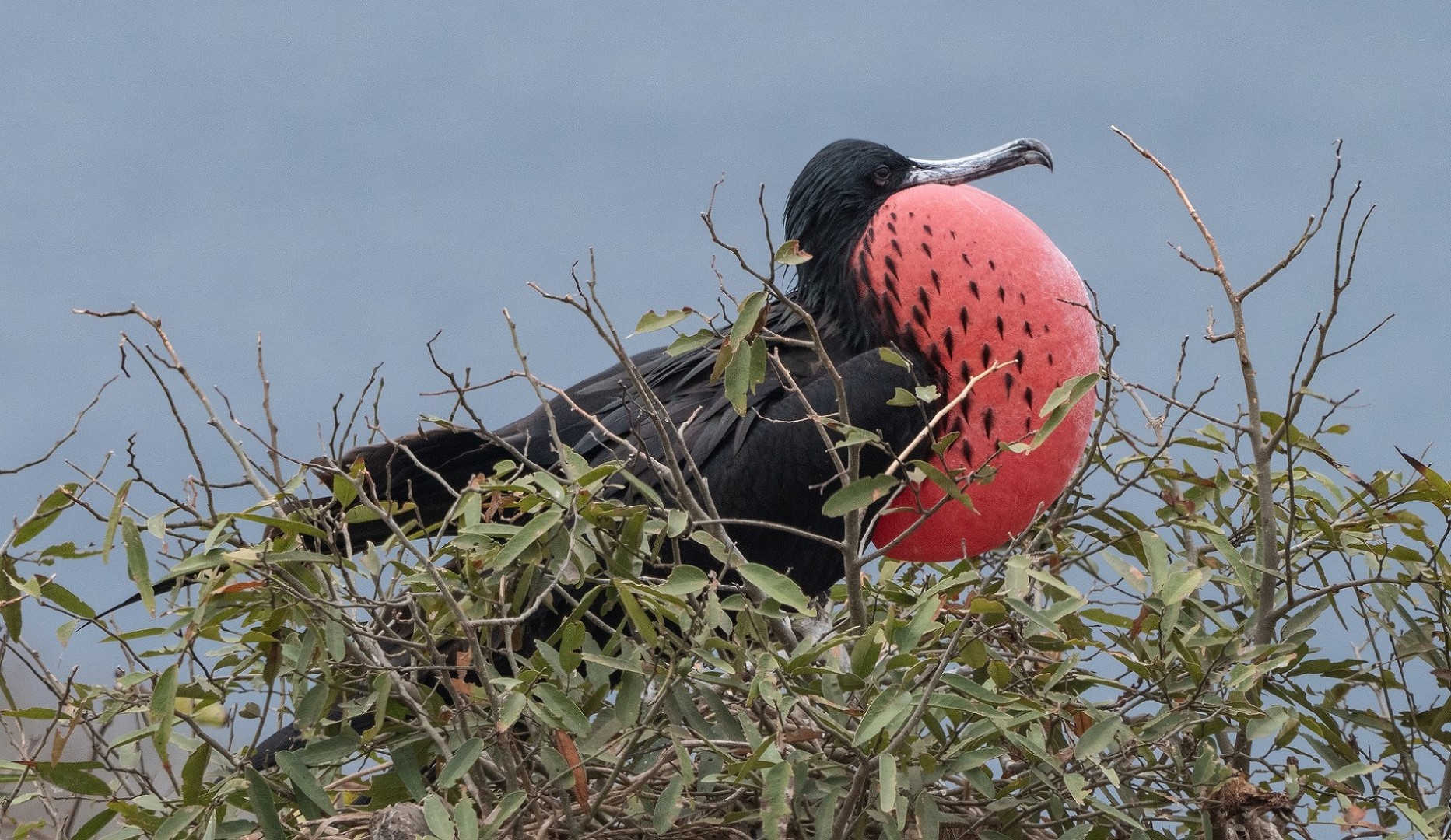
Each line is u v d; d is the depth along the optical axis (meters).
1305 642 12.58
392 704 12.16
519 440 16.81
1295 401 12.16
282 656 11.71
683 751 10.71
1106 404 12.25
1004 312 15.97
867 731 10.30
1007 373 15.93
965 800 12.52
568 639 11.41
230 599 11.31
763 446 16.22
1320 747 12.56
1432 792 13.51
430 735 11.38
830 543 11.91
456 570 12.39
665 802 10.55
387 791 11.84
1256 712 11.57
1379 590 12.98
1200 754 12.28
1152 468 14.20
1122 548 14.50
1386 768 12.95
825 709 11.52
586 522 11.41
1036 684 12.38
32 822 12.76
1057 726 12.55
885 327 16.44
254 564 10.96
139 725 13.70
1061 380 15.97
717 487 16.19
